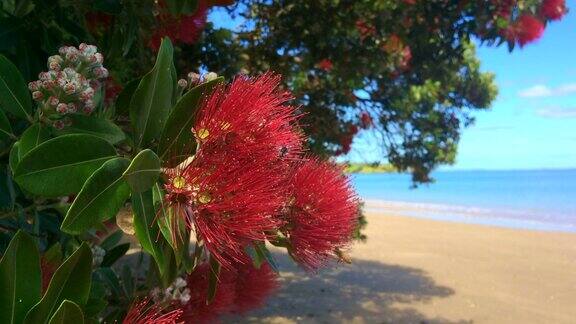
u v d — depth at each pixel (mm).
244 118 311
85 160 281
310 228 379
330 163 418
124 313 475
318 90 1965
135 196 277
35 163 269
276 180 321
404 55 1940
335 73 1802
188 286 534
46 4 547
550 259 4020
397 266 3451
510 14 1457
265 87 331
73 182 276
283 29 1651
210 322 556
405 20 1594
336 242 392
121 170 272
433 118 2486
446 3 1545
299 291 2400
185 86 379
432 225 7094
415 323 2066
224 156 303
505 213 9734
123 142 338
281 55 1700
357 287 2609
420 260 3785
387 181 33781
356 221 415
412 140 2514
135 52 788
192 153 306
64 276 278
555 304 2514
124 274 504
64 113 301
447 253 4242
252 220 302
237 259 324
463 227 6848
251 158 311
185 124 304
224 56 1402
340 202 392
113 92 721
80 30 570
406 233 5863
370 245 4531
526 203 12664
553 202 12734
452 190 20250
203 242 309
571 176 35844
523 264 3734
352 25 1613
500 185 23109
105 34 692
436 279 3025
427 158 2559
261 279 630
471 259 3930
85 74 322
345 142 2092
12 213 396
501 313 2303
